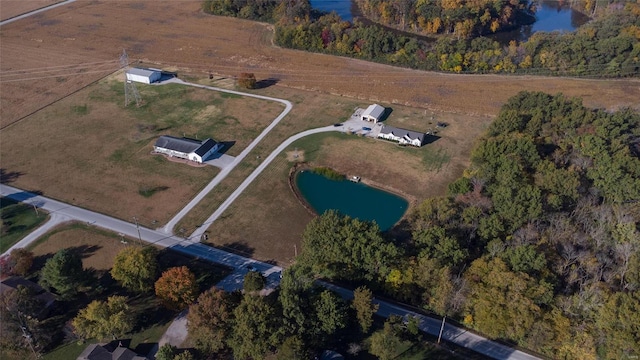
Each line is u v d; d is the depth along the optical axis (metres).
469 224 91.50
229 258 96.19
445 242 84.00
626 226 87.00
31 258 90.62
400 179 119.75
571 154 112.06
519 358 75.75
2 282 84.94
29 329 76.19
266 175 120.62
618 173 99.19
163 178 118.62
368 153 129.12
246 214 108.00
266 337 72.25
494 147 109.75
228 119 143.88
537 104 127.88
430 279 80.62
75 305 85.31
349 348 76.56
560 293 78.50
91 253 96.00
